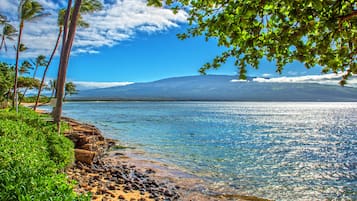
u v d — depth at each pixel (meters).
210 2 3.24
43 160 7.06
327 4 2.24
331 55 2.72
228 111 96.19
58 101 14.94
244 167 15.48
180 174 13.35
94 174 11.30
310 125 46.03
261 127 40.94
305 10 2.35
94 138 18.17
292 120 57.72
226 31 2.67
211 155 18.77
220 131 34.47
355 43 2.67
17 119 14.91
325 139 28.73
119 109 95.94
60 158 9.91
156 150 19.91
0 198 3.56
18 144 7.62
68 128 19.31
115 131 31.20
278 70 3.22
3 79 35.94
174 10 3.76
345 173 14.53
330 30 2.47
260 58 3.19
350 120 59.16
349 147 23.47
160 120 50.16
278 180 13.02
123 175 12.01
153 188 10.66
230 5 2.69
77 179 9.86
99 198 8.47
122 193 9.47
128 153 18.25
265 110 112.56
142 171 13.42
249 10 2.46
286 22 2.57
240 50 3.28
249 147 22.67
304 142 26.22
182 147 21.73
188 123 45.09
